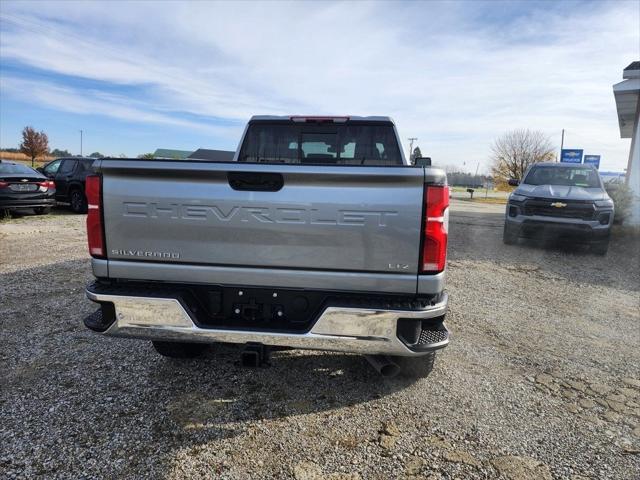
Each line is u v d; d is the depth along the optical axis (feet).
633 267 25.67
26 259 23.73
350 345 8.71
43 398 10.23
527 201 29.35
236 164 8.64
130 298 9.01
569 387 11.43
